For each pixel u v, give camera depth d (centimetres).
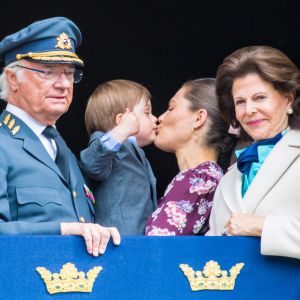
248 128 1858
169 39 2944
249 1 2917
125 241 1734
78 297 1711
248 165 1858
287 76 1833
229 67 1867
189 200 1978
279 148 1819
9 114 1941
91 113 2133
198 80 2095
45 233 1738
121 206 2017
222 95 1920
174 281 1747
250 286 1762
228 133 2064
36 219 1850
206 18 2934
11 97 1956
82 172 2016
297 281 1769
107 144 1992
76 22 2923
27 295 1691
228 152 2070
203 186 1986
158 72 2950
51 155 1941
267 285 1766
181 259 1753
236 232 1764
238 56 1864
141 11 2931
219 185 1909
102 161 1992
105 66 2938
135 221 2011
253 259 1767
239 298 1759
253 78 1844
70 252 1712
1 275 1684
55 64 1938
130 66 2944
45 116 1938
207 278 1756
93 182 2033
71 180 1933
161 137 2088
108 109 2116
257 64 1838
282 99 1847
